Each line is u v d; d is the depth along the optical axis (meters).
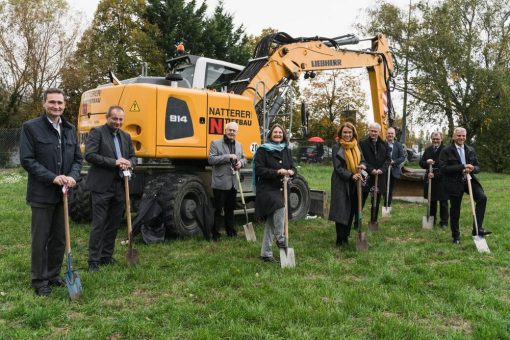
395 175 8.84
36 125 4.18
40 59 25.56
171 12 27.69
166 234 6.79
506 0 24.94
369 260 5.55
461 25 24.69
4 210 9.06
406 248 6.19
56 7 25.64
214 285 4.59
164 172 7.41
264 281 4.71
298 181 8.38
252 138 7.71
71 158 4.39
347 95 31.70
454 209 6.54
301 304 4.02
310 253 5.94
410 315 3.87
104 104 6.97
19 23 25.31
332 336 3.44
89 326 3.63
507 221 7.99
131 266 5.20
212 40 28.86
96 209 5.08
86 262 5.46
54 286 4.50
